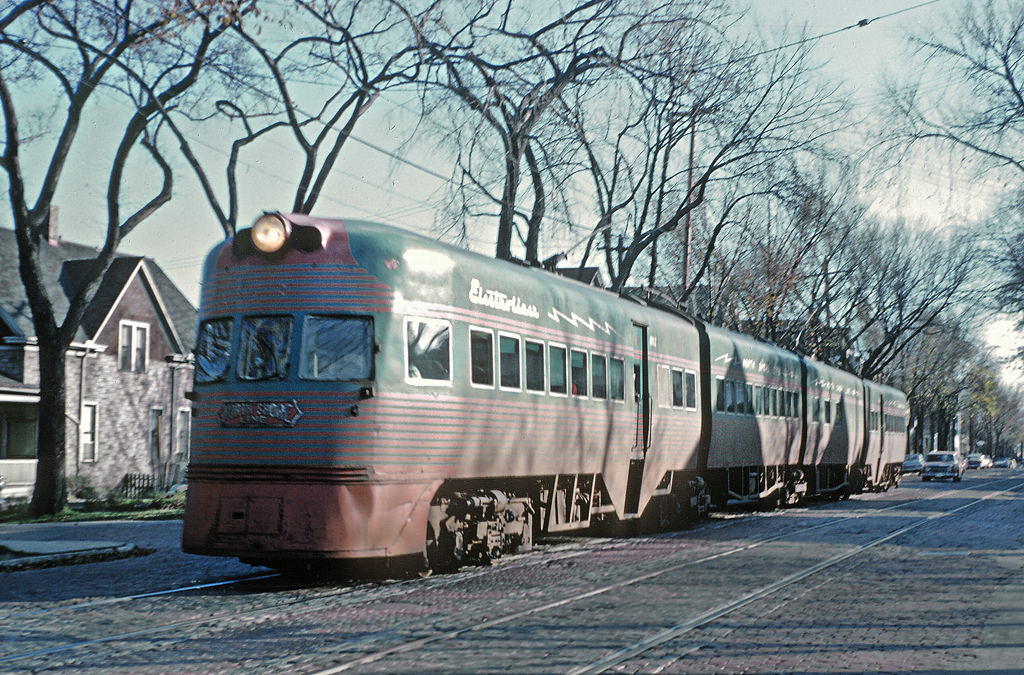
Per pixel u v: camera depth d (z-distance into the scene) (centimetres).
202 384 1251
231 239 1273
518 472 1459
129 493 3922
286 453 1191
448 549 1350
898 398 5194
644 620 991
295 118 2661
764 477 2875
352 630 927
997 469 12356
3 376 3816
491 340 1406
